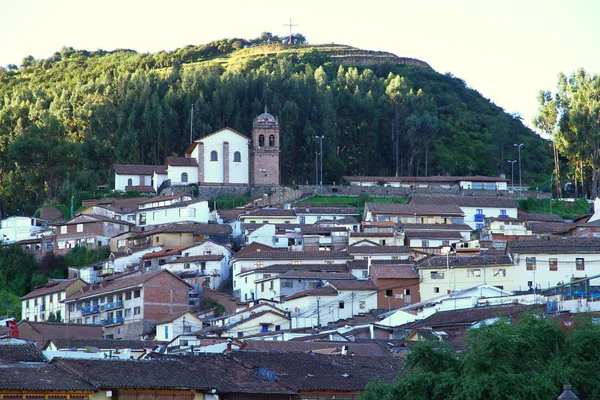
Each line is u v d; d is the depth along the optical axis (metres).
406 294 182.62
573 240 185.50
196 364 98.38
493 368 85.62
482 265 181.62
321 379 98.69
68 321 194.12
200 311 187.88
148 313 181.75
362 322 159.50
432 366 90.19
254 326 167.50
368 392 89.88
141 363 94.06
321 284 193.50
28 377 85.19
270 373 98.69
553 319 97.50
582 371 86.31
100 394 87.12
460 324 133.62
